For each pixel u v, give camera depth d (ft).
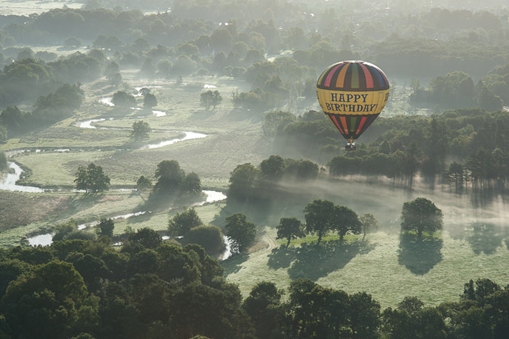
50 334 544.21
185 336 555.69
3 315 541.75
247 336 565.53
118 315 550.77
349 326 589.32
